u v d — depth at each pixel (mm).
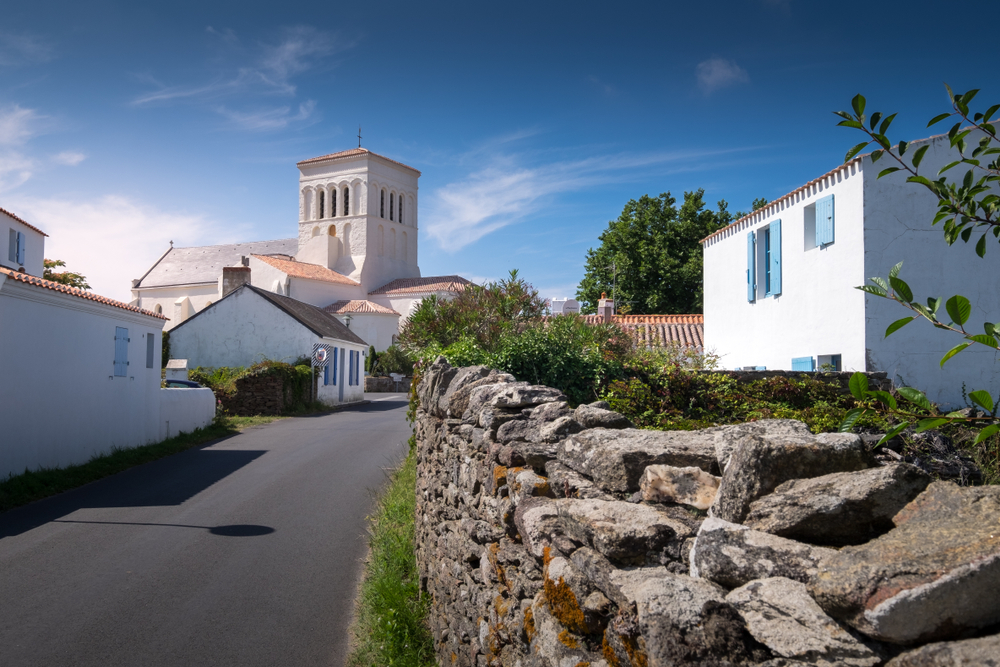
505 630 3184
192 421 20391
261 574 7539
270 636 5938
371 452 16188
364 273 68000
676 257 39750
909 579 1326
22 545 8562
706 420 7488
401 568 7266
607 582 2012
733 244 16109
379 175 71938
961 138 3266
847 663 1395
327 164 72438
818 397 8234
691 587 1723
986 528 1388
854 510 1707
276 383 26562
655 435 2705
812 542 1769
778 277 13594
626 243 40469
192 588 7082
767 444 1992
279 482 12648
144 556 8148
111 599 6734
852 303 11070
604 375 8102
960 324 2107
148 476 13359
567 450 3012
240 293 33969
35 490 11477
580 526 2326
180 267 75000
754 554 1711
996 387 10562
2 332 11477
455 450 5152
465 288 10516
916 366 10648
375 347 55656
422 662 5340
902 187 10758
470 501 4430
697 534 1972
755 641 1524
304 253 69938
